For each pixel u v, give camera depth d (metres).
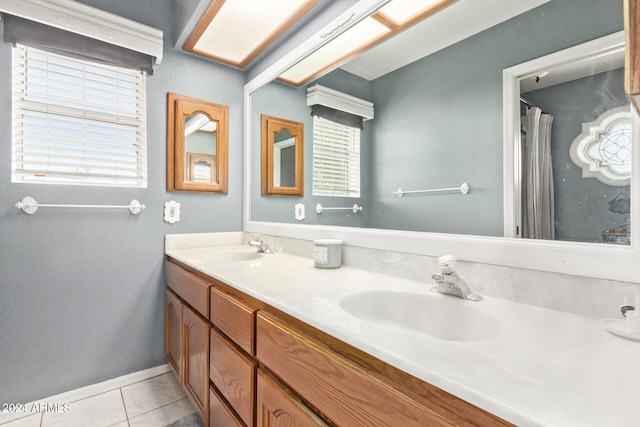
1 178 1.43
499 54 0.89
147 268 1.82
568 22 0.76
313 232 1.55
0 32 1.42
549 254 0.78
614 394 0.40
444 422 0.44
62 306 1.58
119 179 1.75
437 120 1.06
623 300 0.67
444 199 1.03
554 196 0.78
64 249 1.58
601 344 0.56
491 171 0.91
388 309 0.95
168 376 1.85
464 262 0.95
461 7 0.99
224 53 1.93
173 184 1.88
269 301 0.86
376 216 1.27
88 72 1.65
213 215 2.04
